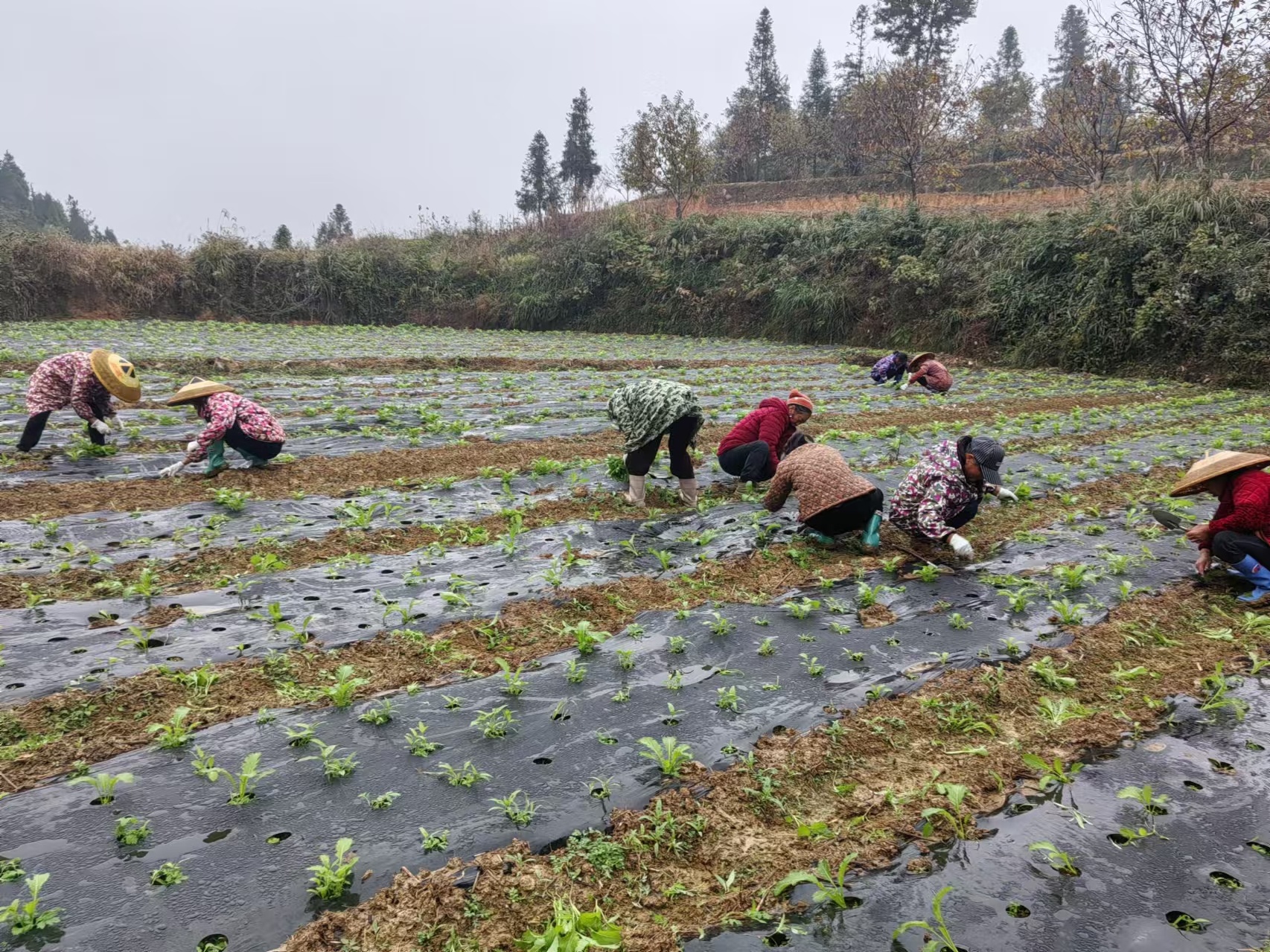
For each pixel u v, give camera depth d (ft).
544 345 84.89
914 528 22.26
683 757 12.35
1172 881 10.03
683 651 16.11
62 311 91.76
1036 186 112.88
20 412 37.60
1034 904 9.65
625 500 26.45
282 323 102.17
